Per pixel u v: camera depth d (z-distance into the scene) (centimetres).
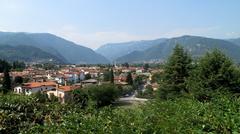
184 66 2716
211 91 1933
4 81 8119
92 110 758
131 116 681
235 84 2034
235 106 682
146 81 13250
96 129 600
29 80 12406
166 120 646
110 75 13050
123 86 9238
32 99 876
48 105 834
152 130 594
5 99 874
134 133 580
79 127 609
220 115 633
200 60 2186
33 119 776
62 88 7656
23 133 659
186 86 2423
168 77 2722
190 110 709
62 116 718
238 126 571
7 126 726
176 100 872
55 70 19575
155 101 871
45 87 9781
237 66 2159
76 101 875
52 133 601
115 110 752
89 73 16700
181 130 588
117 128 590
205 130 601
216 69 2069
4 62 12900
